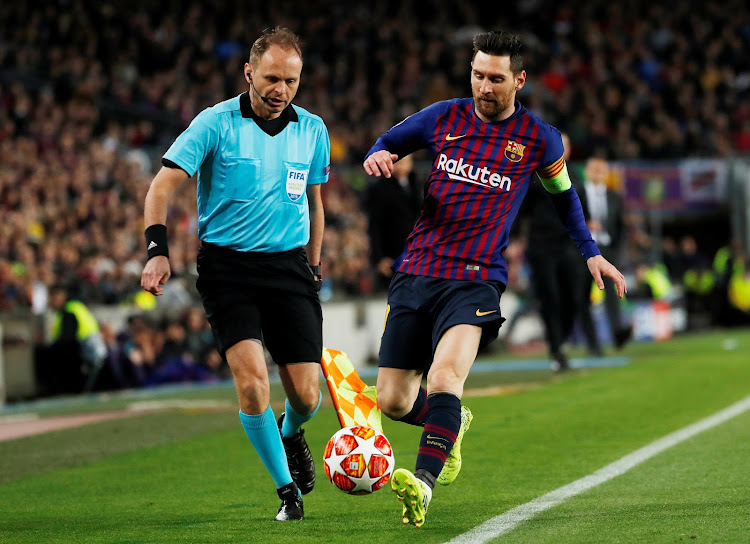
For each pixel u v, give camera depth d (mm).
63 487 22719
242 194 17641
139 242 58812
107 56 85312
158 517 18797
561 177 18328
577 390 37562
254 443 17859
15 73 74812
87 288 50719
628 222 78875
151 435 30828
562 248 42438
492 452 25156
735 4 120812
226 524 17844
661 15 119500
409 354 17750
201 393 44594
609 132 101438
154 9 98000
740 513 17188
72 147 65875
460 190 17656
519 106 18062
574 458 23859
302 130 18172
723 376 40500
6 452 28797
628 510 17797
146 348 49469
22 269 50688
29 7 86188
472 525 16969
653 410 31750
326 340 56344
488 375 45531
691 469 21797
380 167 17422
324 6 110688
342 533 16703
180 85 86875
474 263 17516
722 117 101562
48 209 56438
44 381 47000
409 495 15172
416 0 117000
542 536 15922
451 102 18188
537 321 71812
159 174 17250
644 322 67375
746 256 80438
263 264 17734
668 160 94688
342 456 17344
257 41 17312
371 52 106062
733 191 80500
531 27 120062
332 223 70812
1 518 19297
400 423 30547
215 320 17859
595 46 113188
